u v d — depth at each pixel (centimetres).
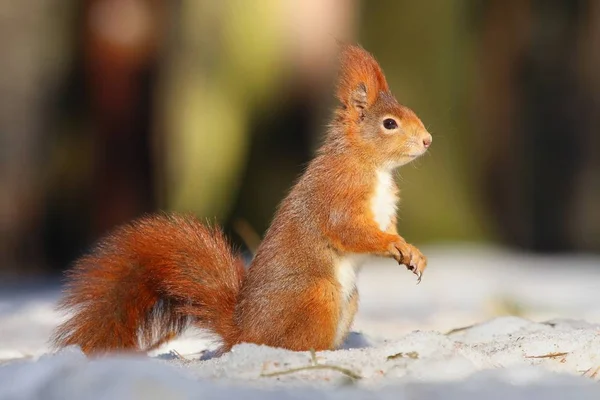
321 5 1764
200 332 711
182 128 1773
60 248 1789
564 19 2084
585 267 1680
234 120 1791
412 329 905
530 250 2075
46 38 1755
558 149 2102
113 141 1756
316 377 521
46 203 1781
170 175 1775
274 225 698
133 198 1767
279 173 1841
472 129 1970
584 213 2114
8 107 1762
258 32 1753
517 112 2041
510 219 2050
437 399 454
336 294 683
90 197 1772
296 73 1777
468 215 1961
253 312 675
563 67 2088
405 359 540
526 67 2066
